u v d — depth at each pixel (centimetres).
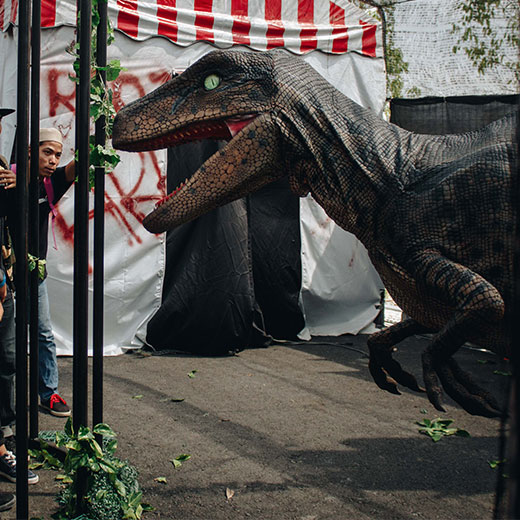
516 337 89
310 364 619
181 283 648
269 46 670
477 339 290
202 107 318
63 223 619
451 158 296
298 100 306
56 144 419
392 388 335
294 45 677
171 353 653
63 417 464
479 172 276
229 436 423
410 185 292
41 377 469
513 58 709
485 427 451
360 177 299
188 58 645
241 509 322
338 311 751
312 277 720
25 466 261
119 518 298
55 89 611
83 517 291
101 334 282
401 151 303
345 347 686
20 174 257
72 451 283
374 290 757
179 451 396
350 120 308
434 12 731
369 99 714
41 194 438
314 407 488
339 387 542
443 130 685
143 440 413
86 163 262
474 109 669
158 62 634
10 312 356
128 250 640
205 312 642
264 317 706
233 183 313
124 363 612
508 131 289
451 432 430
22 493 261
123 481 316
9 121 610
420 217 283
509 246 271
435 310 295
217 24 650
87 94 259
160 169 643
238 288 648
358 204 300
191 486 347
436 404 273
